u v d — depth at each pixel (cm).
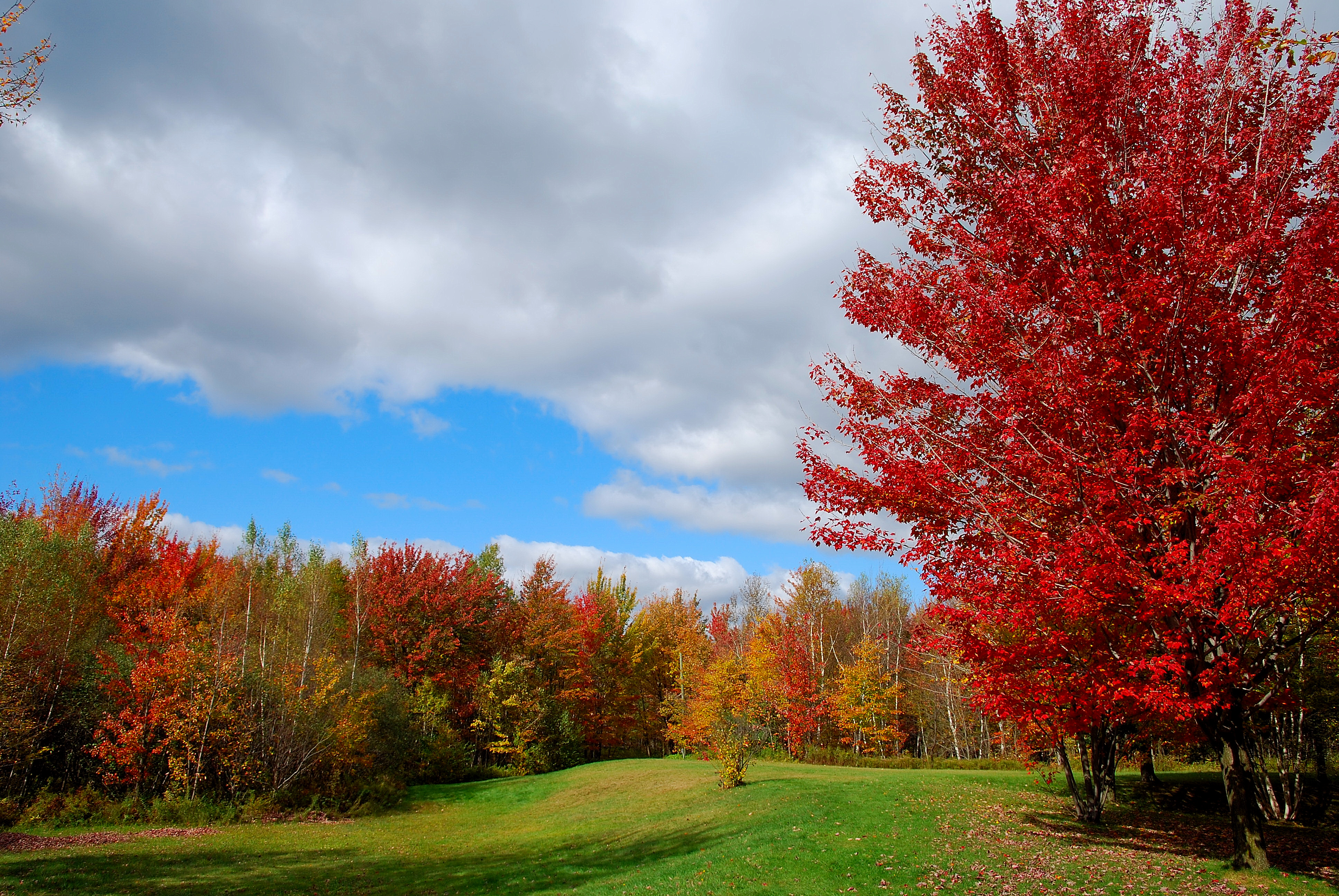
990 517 953
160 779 2455
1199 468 848
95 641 2745
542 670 4216
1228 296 905
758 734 2406
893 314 1085
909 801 1753
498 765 3825
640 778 2872
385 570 4266
